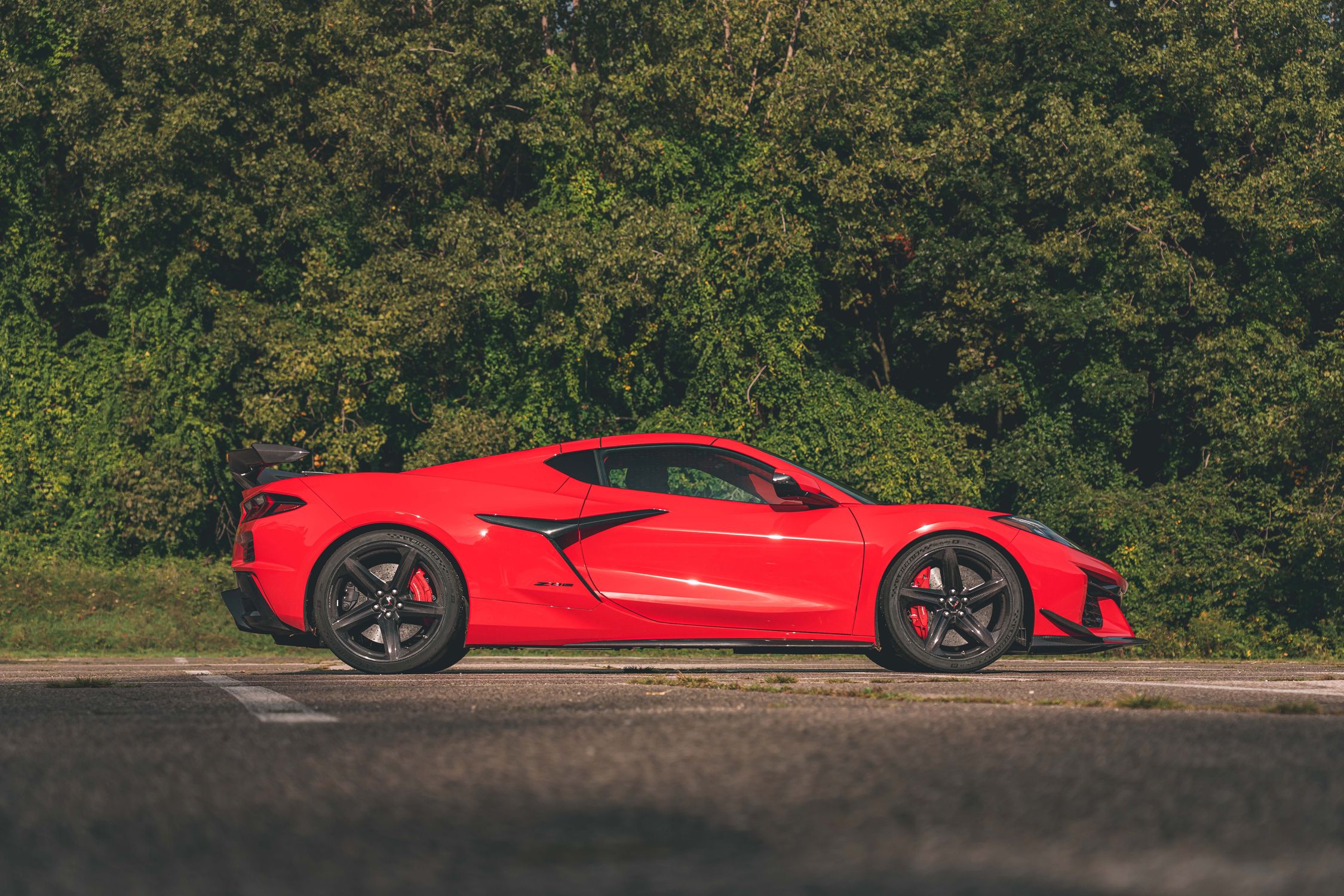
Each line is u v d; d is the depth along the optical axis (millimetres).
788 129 17812
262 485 5508
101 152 16734
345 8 18125
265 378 17609
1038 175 18312
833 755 2053
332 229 17891
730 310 17734
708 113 17734
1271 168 17906
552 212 17250
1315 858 1278
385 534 5332
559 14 18719
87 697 3611
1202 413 17812
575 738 2305
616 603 5328
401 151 17141
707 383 17547
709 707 3078
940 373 21078
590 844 1341
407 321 16641
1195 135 19438
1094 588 5605
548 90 17047
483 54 17547
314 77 18906
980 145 18516
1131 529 17703
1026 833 1408
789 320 17844
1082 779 1800
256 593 5379
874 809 1562
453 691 3814
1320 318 19297
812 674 5484
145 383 18203
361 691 3836
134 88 17078
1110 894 1113
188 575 17359
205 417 18141
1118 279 18359
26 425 18203
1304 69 17969
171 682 4512
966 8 20891
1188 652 16109
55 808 1605
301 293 17625
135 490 17719
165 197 17031
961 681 4449
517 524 5352
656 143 17125
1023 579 5531
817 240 18938
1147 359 18906
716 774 1857
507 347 17438
